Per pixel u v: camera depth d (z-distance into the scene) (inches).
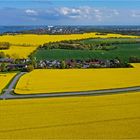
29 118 1727.4
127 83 2878.9
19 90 2568.9
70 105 1998.0
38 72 3563.0
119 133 1508.4
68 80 3024.1
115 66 3964.1
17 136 1475.1
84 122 1657.2
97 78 3139.8
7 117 1743.4
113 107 1941.4
